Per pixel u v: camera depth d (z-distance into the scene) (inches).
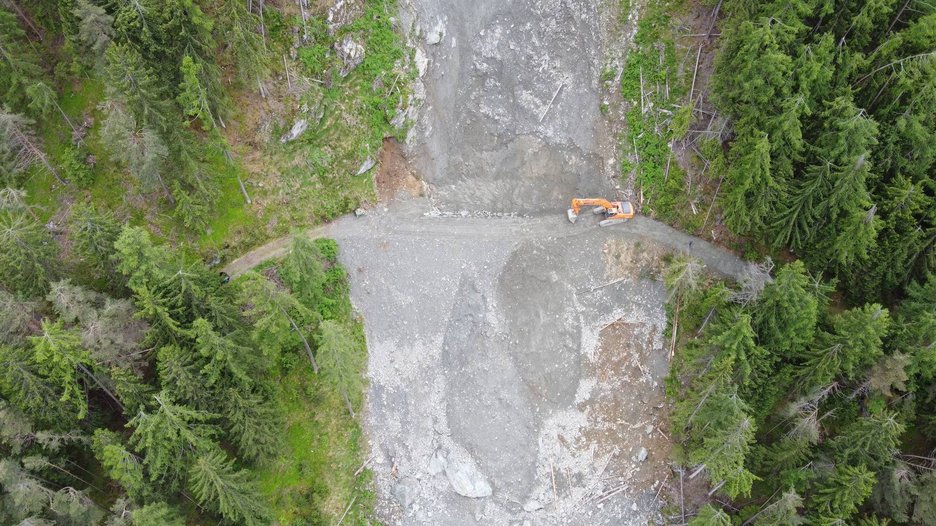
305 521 1716.3
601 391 1877.5
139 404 1365.7
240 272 1847.9
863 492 1402.6
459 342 1881.2
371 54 1935.3
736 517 1636.3
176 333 1393.9
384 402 1852.9
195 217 1737.2
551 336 1888.5
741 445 1400.1
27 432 1314.0
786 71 1536.7
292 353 1791.3
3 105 1609.3
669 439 1839.3
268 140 1887.3
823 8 1544.0
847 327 1486.2
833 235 1648.6
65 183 1752.0
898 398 1576.0
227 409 1456.7
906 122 1533.0
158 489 1403.8
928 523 1429.6
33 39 1680.6
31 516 1290.6
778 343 1551.4
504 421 1818.4
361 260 1931.6
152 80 1450.5
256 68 1670.8
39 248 1406.3
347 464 1798.7
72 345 1278.3
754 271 1610.5
